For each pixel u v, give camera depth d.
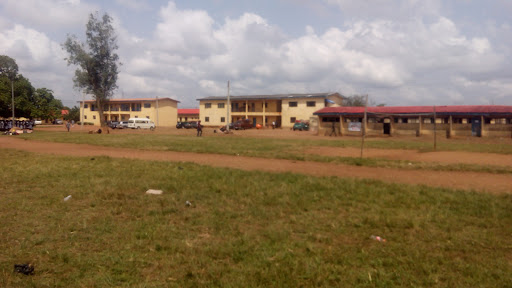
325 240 5.03
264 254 4.48
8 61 50.78
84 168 12.30
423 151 19.92
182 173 11.14
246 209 6.75
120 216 6.32
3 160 14.69
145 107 80.25
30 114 52.75
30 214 6.37
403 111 38.84
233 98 70.56
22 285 3.68
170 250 4.64
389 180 10.28
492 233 5.26
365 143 26.38
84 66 54.03
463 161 14.89
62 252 4.55
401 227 5.65
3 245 4.85
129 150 20.53
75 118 101.62
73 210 6.67
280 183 9.37
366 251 4.60
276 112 67.81
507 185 9.43
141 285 3.64
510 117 33.59
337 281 3.79
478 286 3.61
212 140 29.42
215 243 4.91
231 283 3.68
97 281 3.76
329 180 9.81
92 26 53.41
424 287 3.62
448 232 5.35
